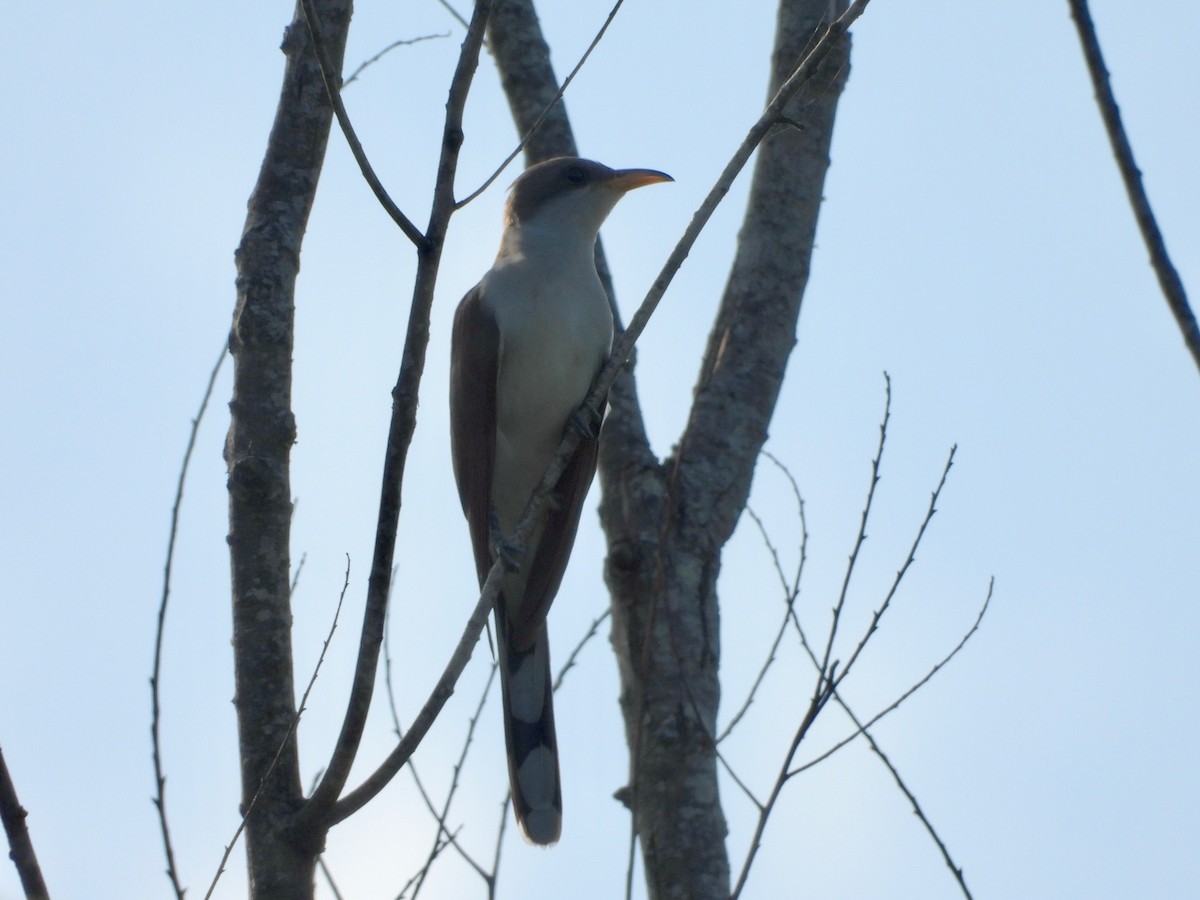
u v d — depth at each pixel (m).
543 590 10.41
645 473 10.94
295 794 7.36
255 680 7.61
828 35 7.68
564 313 10.92
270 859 7.20
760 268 11.65
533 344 10.84
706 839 9.70
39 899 5.96
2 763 6.15
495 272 11.12
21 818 6.11
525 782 9.98
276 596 7.77
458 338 11.02
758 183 11.94
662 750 9.92
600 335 11.09
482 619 7.15
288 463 8.02
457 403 10.83
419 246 6.62
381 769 7.07
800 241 11.74
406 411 6.78
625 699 10.34
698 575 10.60
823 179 11.99
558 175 11.49
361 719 7.03
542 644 10.41
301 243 8.45
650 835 9.77
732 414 11.16
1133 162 7.38
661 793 9.82
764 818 7.58
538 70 12.99
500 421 11.04
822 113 12.03
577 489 10.50
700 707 10.14
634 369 11.54
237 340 8.16
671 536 10.68
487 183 6.76
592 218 11.32
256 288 8.23
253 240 8.34
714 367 11.41
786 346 11.52
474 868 7.95
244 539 7.82
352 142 6.49
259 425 7.99
